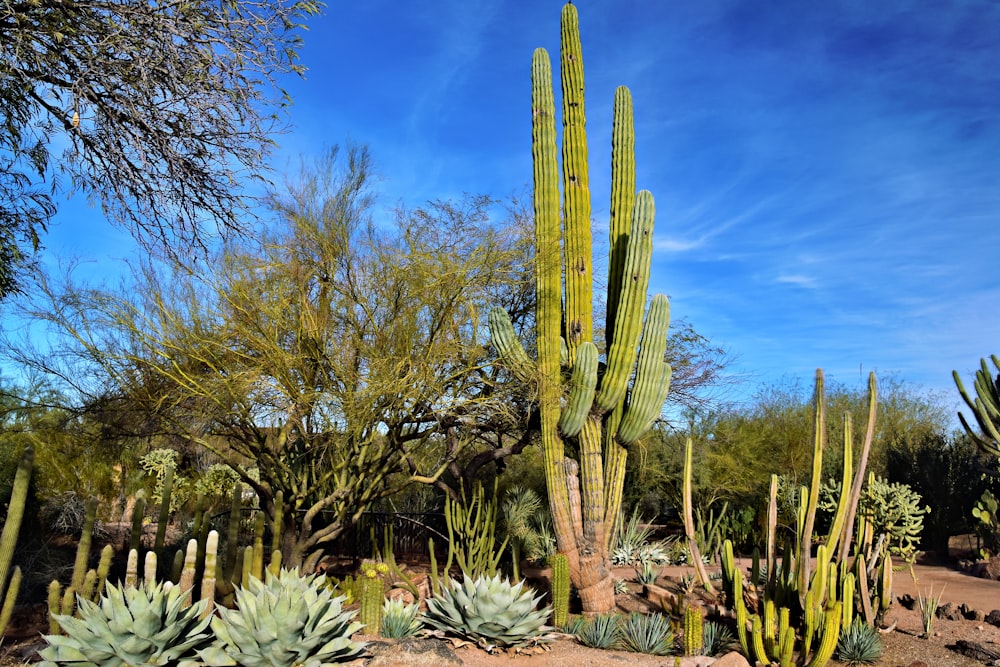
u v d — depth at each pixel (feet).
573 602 30.58
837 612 20.57
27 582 26.94
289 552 29.48
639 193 28.99
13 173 27.58
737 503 52.21
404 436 29.25
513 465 50.75
